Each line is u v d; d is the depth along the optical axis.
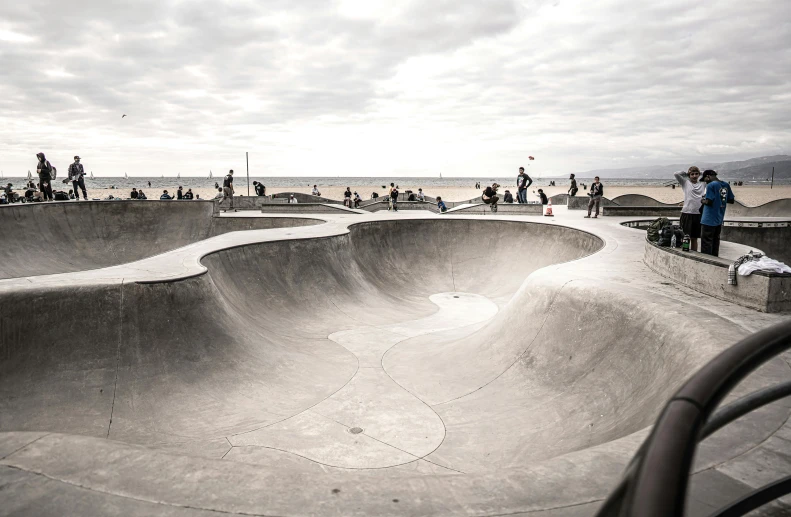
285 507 2.55
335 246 15.25
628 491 0.94
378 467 6.21
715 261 7.98
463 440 6.79
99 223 20.86
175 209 22.52
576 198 28.25
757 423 3.46
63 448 3.12
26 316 7.09
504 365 8.61
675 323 6.18
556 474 2.86
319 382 8.88
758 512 2.46
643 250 13.00
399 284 17.25
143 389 7.34
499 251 18.83
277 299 12.41
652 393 5.52
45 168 20.75
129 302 7.87
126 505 2.60
